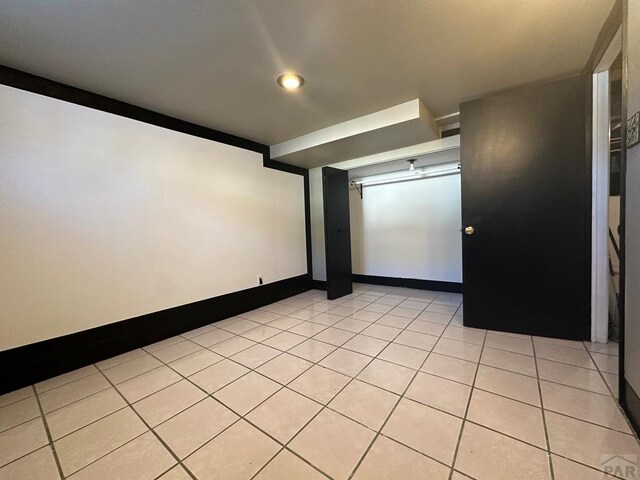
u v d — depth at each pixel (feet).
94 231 7.09
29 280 6.13
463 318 8.53
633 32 4.06
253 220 11.39
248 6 4.48
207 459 3.91
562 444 3.91
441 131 10.16
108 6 4.37
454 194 12.81
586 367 5.88
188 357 7.20
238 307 10.77
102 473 3.75
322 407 4.95
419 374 5.90
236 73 6.43
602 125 6.72
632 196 4.21
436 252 13.44
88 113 7.02
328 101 7.93
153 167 8.27
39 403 5.37
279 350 7.41
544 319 7.55
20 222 6.02
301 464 3.76
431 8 4.65
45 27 4.80
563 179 7.14
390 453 3.88
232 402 5.20
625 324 4.46
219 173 10.09
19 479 3.70
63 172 6.60
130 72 6.27
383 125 8.57
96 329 7.11
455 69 6.52
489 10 4.73
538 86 7.18
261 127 9.82
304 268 14.28
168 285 8.62
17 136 5.99
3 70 5.85
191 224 9.22
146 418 4.84
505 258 7.88
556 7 4.68
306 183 14.47
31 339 6.14
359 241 15.94
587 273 7.09
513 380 5.52
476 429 4.26
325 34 5.22
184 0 4.31
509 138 7.59
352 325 9.12
